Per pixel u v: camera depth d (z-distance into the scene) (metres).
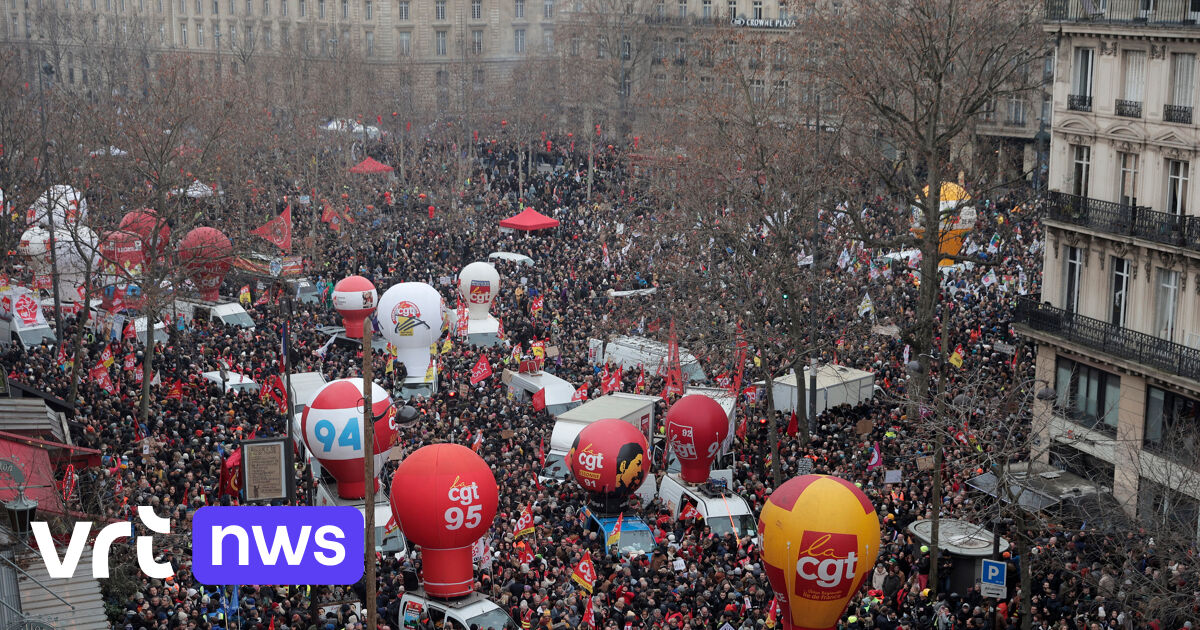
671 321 55.44
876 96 51.69
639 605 33.94
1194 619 32.25
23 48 165.00
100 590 33.72
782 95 73.12
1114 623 32.91
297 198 99.44
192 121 97.06
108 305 62.84
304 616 32.53
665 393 53.12
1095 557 37.12
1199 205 42.78
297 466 47.09
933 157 47.41
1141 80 44.88
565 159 119.62
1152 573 33.56
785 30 113.00
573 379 57.34
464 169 110.88
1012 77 60.38
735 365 54.16
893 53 61.88
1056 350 47.84
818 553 30.48
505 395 54.44
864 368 56.97
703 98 66.69
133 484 40.34
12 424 42.88
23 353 58.66
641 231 69.81
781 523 31.03
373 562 28.84
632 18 124.12
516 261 79.88
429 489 33.84
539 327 62.91
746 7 124.50
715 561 37.03
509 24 164.12
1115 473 43.62
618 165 109.25
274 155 111.94
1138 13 44.94
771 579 31.78
